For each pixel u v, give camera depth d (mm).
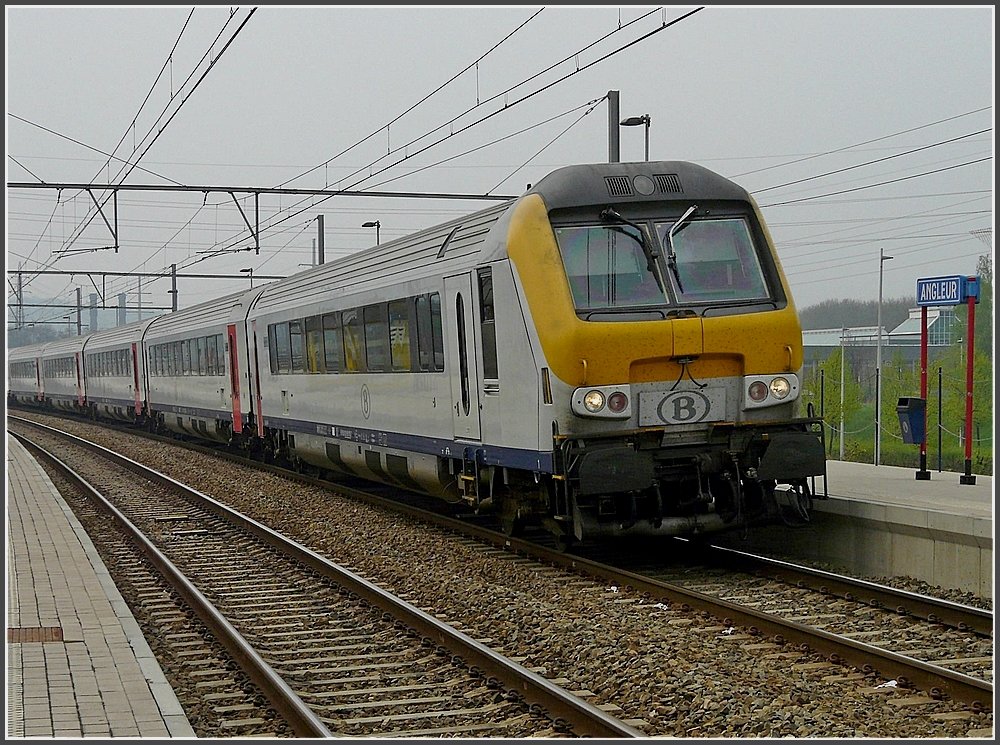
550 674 8336
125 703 7355
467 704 7703
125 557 14852
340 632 10102
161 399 36812
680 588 10508
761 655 8586
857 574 12227
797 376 11922
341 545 14938
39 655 8609
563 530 12477
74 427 48719
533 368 11859
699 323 11570
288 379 22891
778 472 11641
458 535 15000
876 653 7961
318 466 22438
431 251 15117
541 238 11898
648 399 11578
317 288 20828
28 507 19109
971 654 8602
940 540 11211
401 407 16312
